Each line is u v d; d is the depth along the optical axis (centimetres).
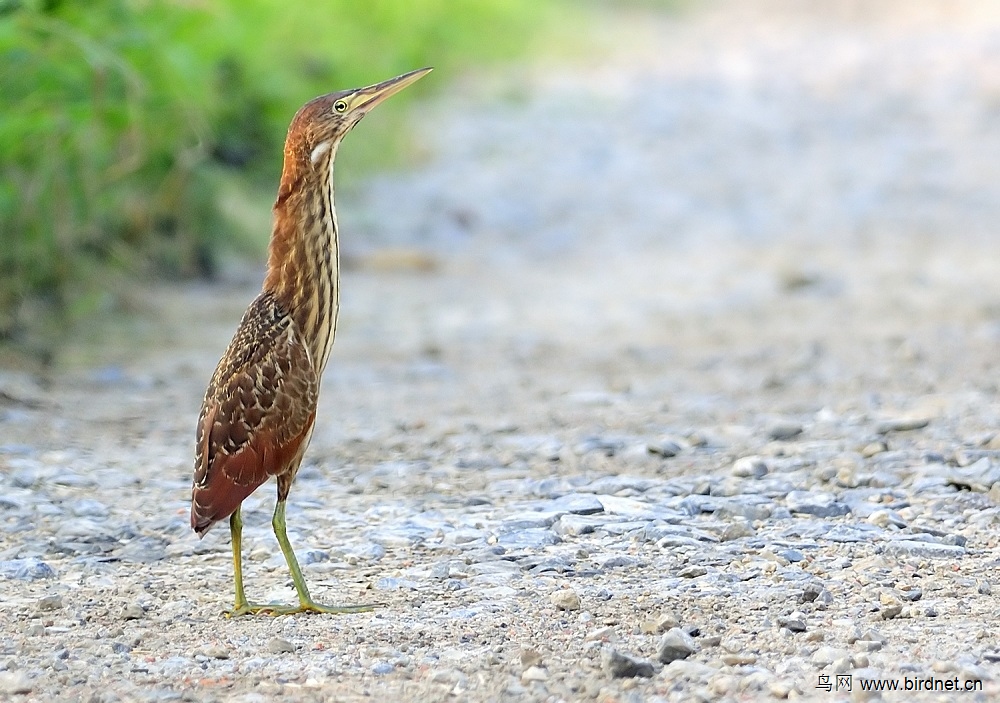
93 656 752
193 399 1368
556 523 968
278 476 832
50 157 1551
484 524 981
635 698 672
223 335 1647
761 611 792
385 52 2936
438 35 3734
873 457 1114
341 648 756
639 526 962
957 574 850
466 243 2328
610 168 2947
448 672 711
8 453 1150
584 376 1501
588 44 4409
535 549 921
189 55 1739
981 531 931
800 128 3366
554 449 1185
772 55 4469
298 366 834
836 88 3872
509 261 2208
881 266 2112
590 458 1156
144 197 1800
